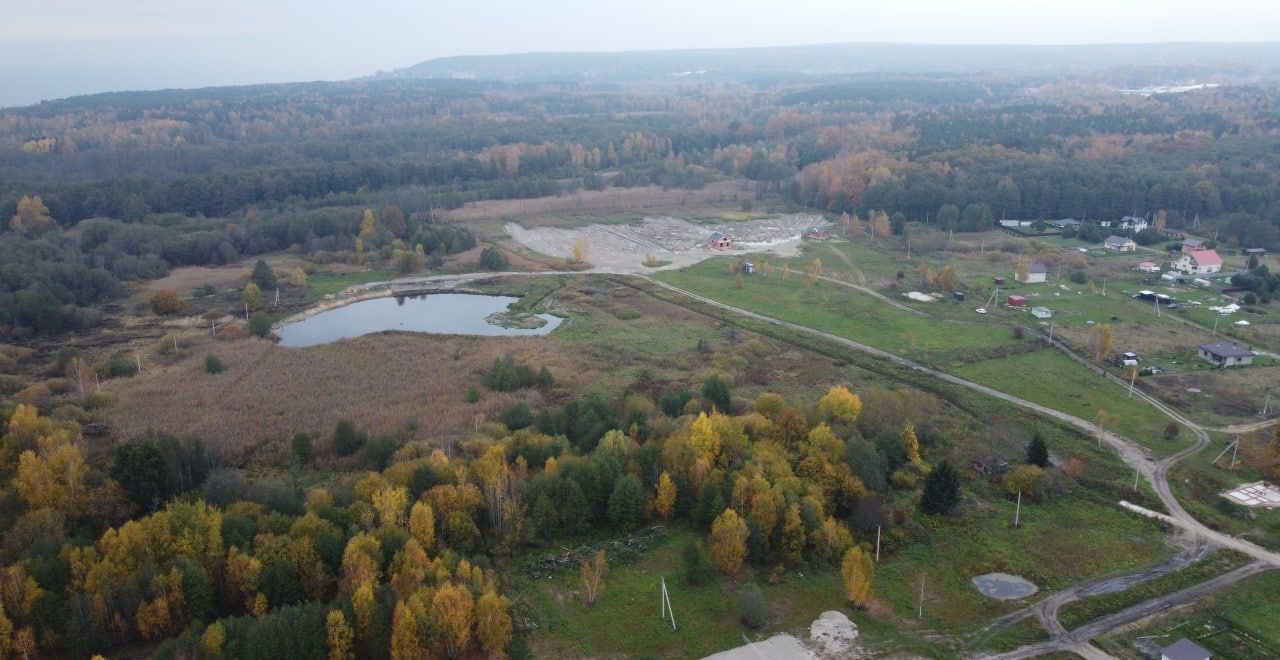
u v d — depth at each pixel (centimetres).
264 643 7044
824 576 8862
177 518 8400
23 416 11444
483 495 9462
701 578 8712
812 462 10162
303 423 13025
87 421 13075
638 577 8750
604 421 11844
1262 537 9688
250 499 9369
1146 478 11244
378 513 8869
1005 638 7944
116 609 7444
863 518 9625
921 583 8775
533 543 9225
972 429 12712
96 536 9162
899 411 12362
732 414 12675
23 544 8425
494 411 13412
